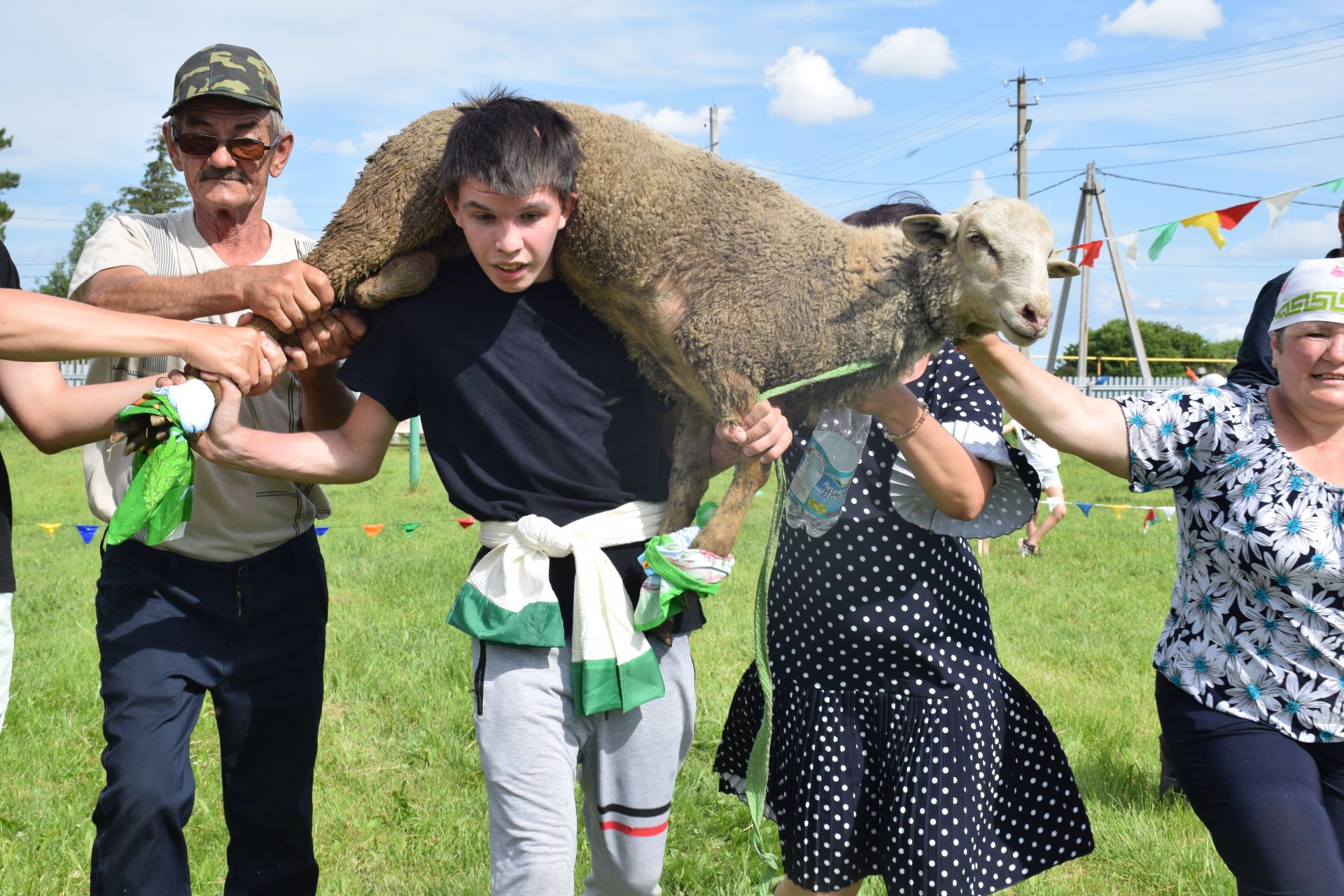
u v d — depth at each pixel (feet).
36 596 25.91
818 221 9.08
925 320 8.80
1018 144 108.78
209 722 17.11
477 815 13.75
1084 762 15.58
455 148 7.86
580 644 8.30
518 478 8.57
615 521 8.68
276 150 10.34
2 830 12.91
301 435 8.93
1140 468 8.96
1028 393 8.94
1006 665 20.76
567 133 8.29
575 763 8.58
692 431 9.25
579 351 8.63
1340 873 7.87
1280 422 8.73
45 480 56.70
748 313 8.60
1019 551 33.55
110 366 10.24
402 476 59.16
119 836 9.09
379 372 8.88
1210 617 8.82
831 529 8.98
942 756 8.75
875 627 8.86
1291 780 8.16
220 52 9.67
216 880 12.03
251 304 8.78
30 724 16.60
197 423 8.05
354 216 8.92
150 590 9.54
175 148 9.99
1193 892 11.78
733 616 23.67
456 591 26.48
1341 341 8.09
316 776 15.02
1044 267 8.45
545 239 8.13
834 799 9.03
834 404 8.84
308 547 10.34
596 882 9.19
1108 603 26.50
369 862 12.59
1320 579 8.26
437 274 8.91
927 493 8.73
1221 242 26.68
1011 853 9.20
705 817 13.78
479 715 8.41
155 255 10.08
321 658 10.43
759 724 10.14
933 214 9.25
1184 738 8.82
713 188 8.96
